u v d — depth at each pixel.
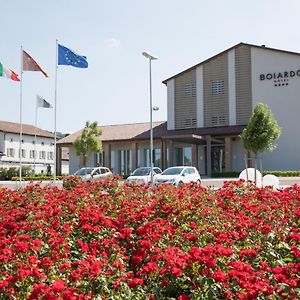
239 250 5.21
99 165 44.38
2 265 4.77
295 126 38.75
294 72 39.03
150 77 29.98
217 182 30.56
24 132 65.56
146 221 6.72
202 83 42.44
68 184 13.04
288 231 6.04
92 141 43.28
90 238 6.27
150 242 5.36
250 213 7.55
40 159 68.75
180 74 43.34
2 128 62.22
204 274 4.23
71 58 26.72
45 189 10.97
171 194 9.05
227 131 38.91
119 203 8.63
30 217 7.31
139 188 10.71
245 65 40.69
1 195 9.81
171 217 7.20
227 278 4.08
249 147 27.95
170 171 27.31
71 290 3.82
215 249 4.57
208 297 4.02
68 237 6.15
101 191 10.67
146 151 44.34
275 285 3.88
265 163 39.28
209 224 6.76
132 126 48.12
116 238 5.93
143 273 4.57
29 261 4.65
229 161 38.75
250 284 3.82
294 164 38.50
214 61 42.00
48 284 4.43
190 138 36.47
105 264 4.61
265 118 27.80
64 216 7.43
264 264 4.54
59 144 47.59
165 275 4.49
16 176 48.06
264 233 5.73
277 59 39.69
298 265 4.02
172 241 5.73
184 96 43.25
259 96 40.06
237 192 10.18
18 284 4.21
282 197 8.83
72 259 5.50
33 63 27.20
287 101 39.16
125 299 4.23
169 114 43.78
